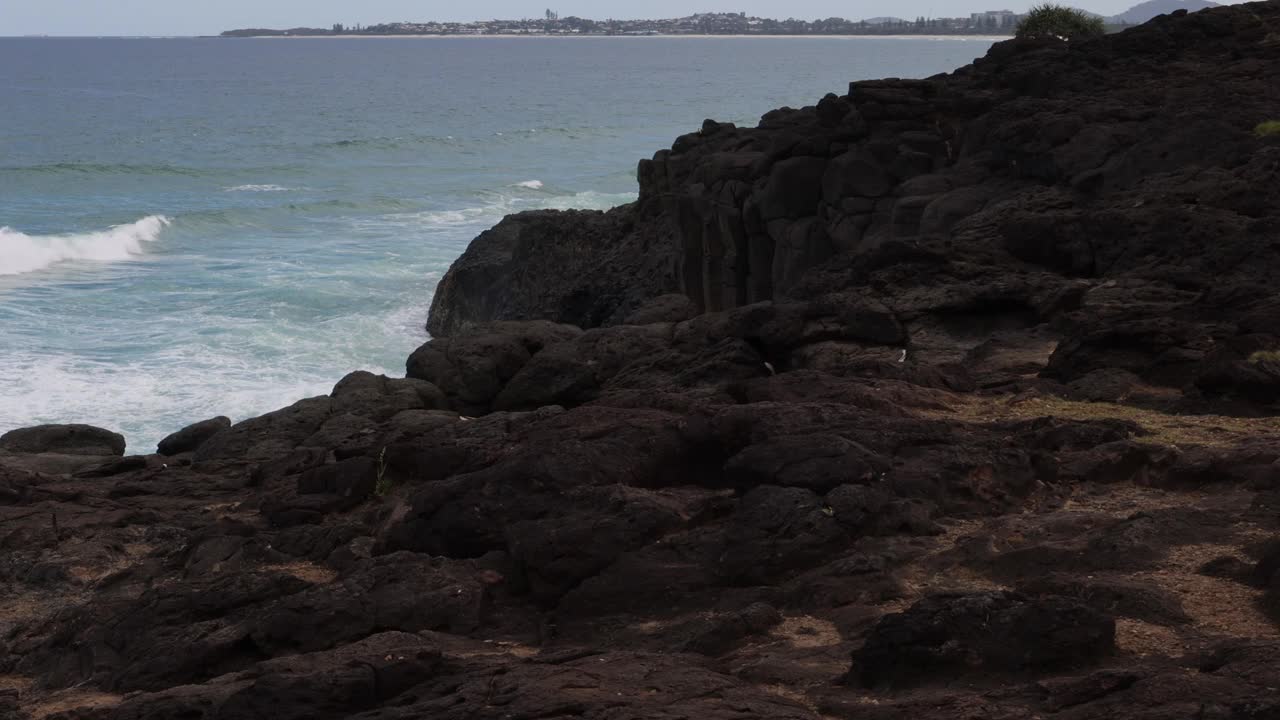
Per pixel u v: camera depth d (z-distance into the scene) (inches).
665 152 1624.0
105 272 1983.3
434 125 5674.2
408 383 899.4
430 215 2797.7
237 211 2645.2
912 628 303.1
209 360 1430.9
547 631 387.5
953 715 274.2
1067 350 647.1
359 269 2027.6
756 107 6737.2
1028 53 1409.9
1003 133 1139.3
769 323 812.6
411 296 1845.5
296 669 348.8
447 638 383.2
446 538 460.1
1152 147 1024.9
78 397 1268.5
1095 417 544.7
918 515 419.2
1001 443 464.4
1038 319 775.7
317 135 5108.3
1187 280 742.5
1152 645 310.0
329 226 2598.4
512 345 931.3
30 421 1194.6
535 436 519.5
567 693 296.2
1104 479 463.8
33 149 4463.6
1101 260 831.7
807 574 389.1
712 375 756.0
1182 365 607.8
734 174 1332.4
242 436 816.9
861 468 431.8
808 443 447.2
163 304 1723.7
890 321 776.3
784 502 413.1
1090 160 1056.8
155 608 463.5
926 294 798.5
